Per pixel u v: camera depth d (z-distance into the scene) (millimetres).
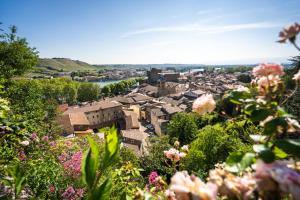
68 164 6520
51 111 26891
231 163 1475
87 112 73688
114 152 1655
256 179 1180
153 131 72188
